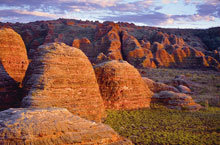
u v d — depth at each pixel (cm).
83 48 7988
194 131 1571
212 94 3572
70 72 1529
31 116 903
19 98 1605
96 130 965
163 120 1833
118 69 2102
